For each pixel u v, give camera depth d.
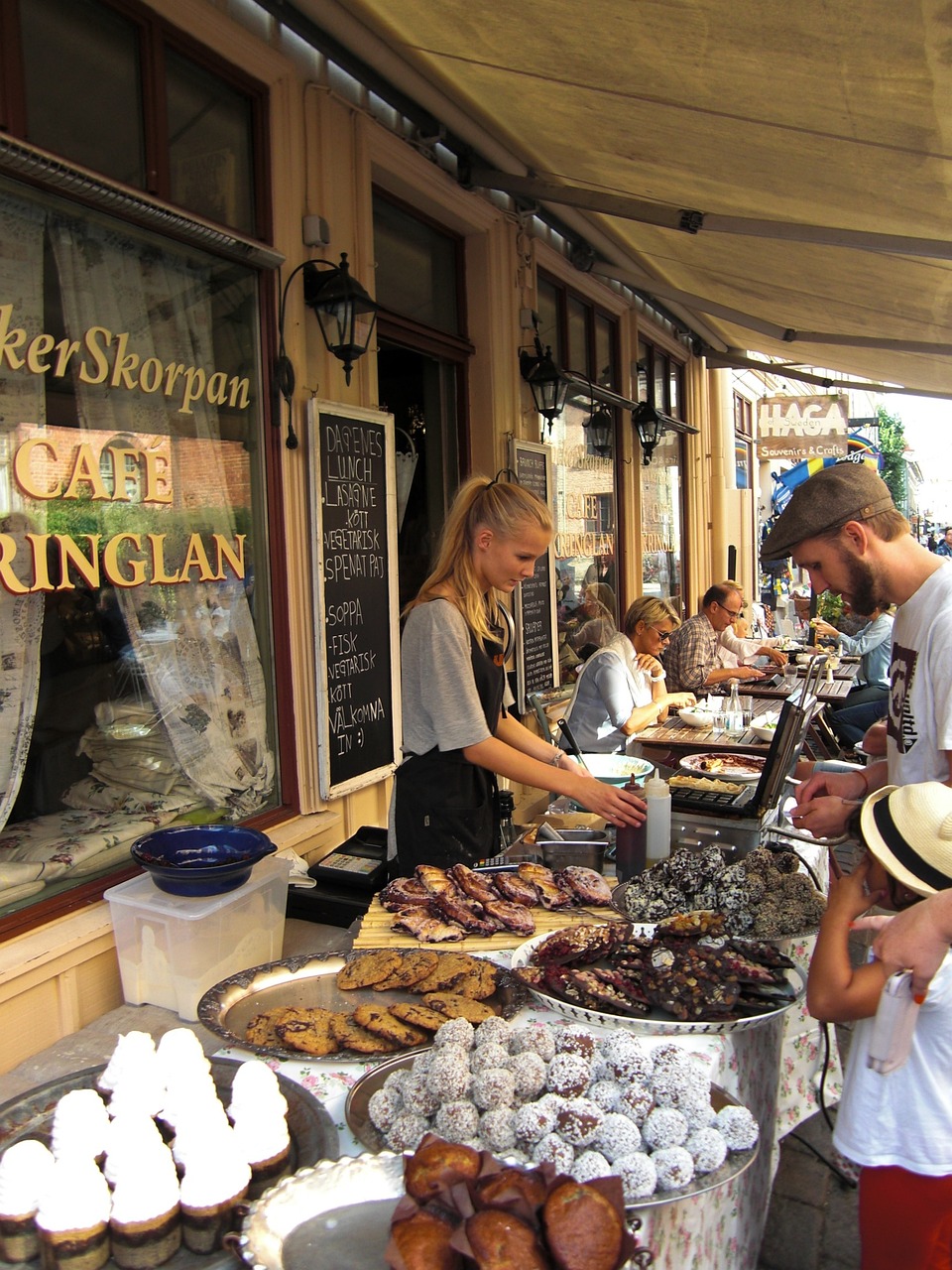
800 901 2.11
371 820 3.88
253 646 3.33
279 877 2.47
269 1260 1.12
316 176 3.52
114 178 2.74
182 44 2.93
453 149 4.41
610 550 7.08
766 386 15.39
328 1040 1.66
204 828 2.45
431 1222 1.04
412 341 4.42
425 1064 1.45
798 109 2.84
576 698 4.53
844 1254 2.36
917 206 3.49
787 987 1.80
